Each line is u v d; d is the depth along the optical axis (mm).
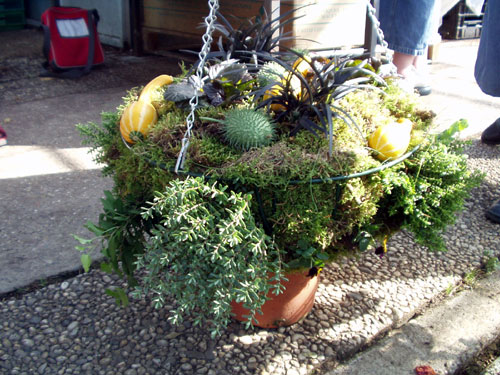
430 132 2211
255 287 1659
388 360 2131
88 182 3652
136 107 2016
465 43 8703
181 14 6559
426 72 5605
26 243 2867
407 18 4289
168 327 2242
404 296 2488
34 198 3396
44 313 2340
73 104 5402
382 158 1900
